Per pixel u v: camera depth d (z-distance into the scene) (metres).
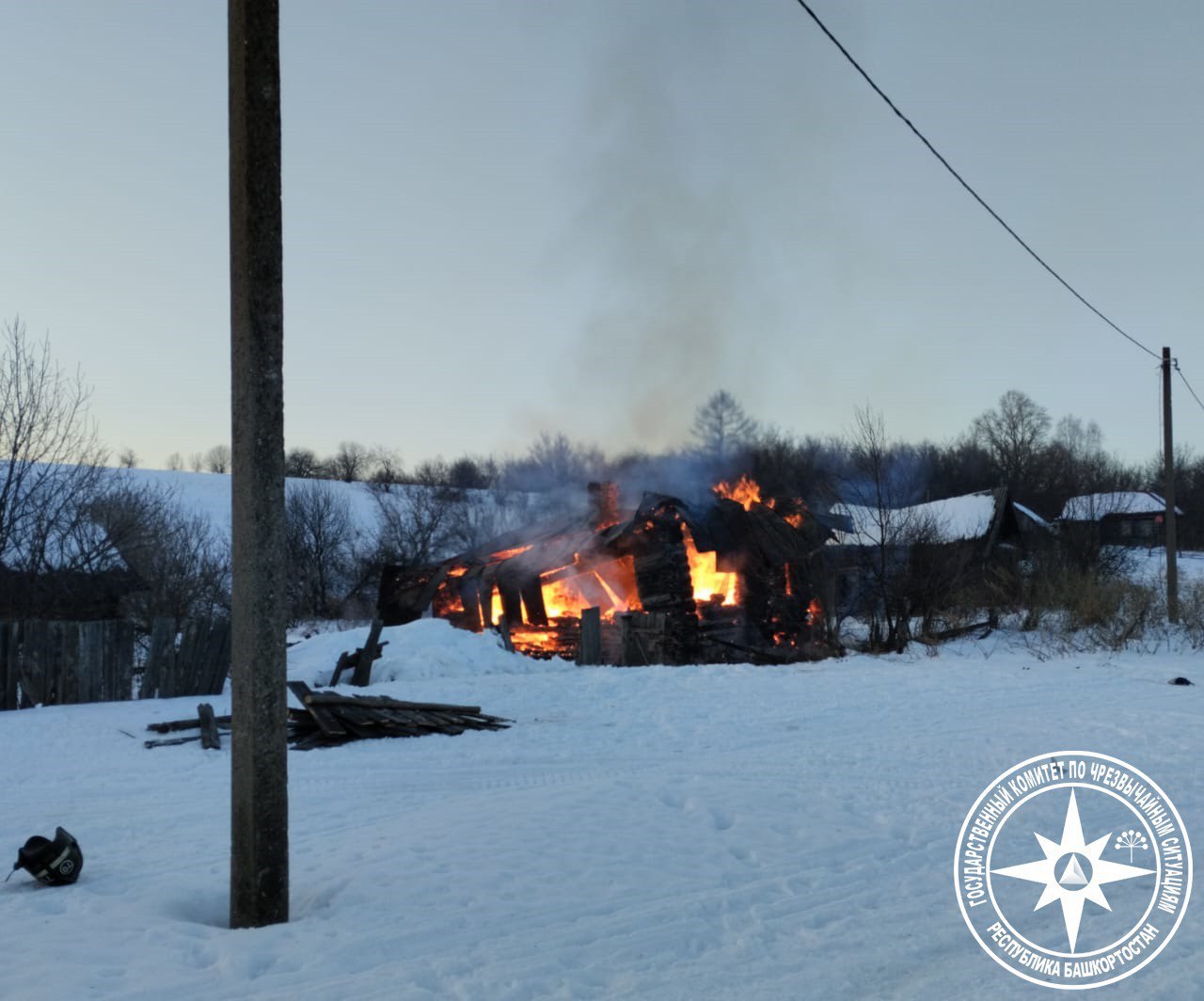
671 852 6.67
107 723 12.84
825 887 6.02
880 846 6.93
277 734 5.52
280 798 5.50
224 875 6.46
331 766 10.27
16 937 5.11
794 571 25.16
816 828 7.35
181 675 15.66
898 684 15.84
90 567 22.61
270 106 5.60
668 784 8.71
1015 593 25.80
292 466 79.62
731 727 12.22
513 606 24.11
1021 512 37.25
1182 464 69.75
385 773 9.88
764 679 16.39
